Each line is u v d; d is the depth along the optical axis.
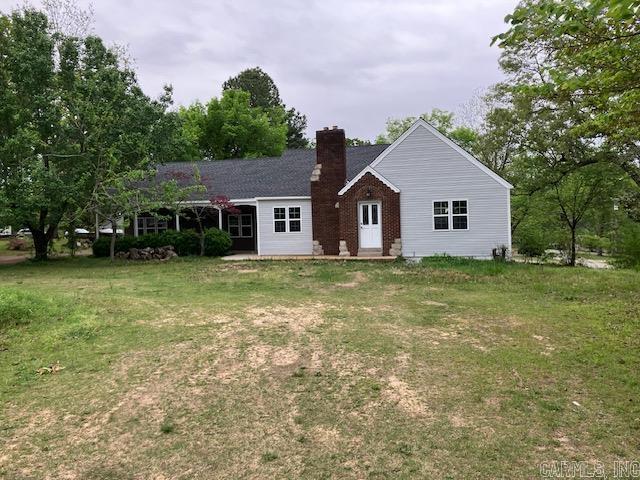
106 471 4.02
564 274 14.39
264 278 14.57
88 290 12.57
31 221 21.69
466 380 5.76
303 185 22.61
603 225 22.89
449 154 19.05
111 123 20.94
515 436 4.41
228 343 7.30
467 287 12.48
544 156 20.48
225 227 25.58
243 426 4.74
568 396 5.25
